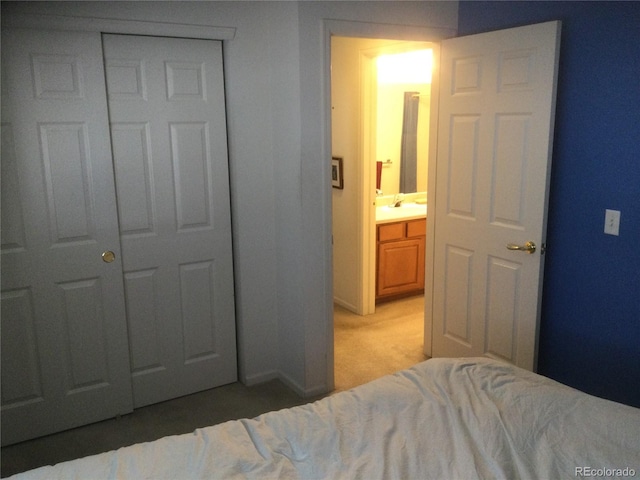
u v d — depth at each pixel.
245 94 3.03
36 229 2.61
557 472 1.45
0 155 2.47
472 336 3.25
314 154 2.95
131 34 2.71
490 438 1.59
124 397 2.97
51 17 2.46
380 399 1.85
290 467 1.53
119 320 2.89
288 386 3.32
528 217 2.82
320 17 2.83
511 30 2.78
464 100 3.08
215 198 3.09
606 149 2.57
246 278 3.22
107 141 2.71
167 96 2.86
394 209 4.88
